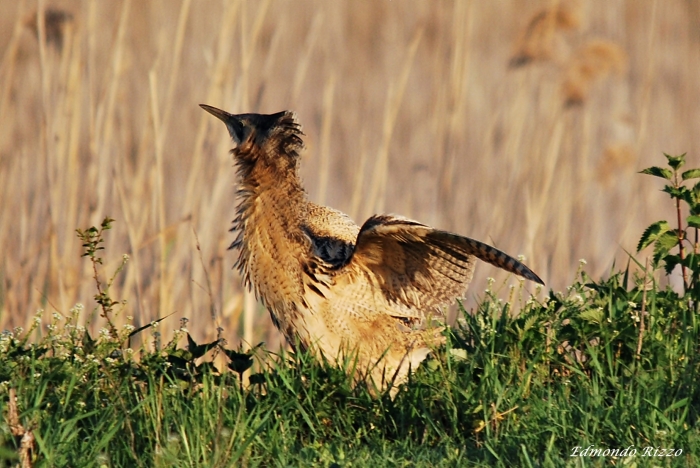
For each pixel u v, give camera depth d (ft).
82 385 48.01
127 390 47.19
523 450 41.22
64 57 89.97
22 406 44.68
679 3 142.41
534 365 50.72
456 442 46.32
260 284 56.24
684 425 45.60
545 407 46.75
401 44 140.36
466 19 100.07
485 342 54.03
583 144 107.34
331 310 53.83
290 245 54.75
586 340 52.31
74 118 88.43
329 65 132.26
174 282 85.71
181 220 79.92
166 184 108.37
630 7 139.74
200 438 43.37
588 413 45.60
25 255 88.89
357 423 48.14
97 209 87.04
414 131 123.75
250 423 45.83
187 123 111.14
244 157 57.67
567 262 96.89
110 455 42.65
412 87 133.08
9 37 125.08
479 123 118.62
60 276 80.18
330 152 123.34
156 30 120.98
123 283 87.40
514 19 143.43
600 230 109.60
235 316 84.02
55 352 53.21
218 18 121.49
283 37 133.28
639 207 111.34
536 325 53.47
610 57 100.22
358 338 53.78
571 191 105.19
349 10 143.95
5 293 85.66
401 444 45.03
